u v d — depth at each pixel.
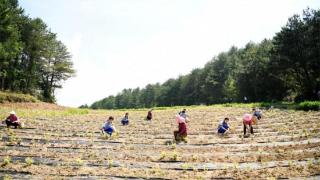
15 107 44.50
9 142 18.39
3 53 45.88
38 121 27.97
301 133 21.19
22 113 34.97
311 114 30.58
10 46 49.22
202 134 22.94
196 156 16.09
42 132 22.20
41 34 71.62
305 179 12.19
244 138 20.72
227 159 15.50
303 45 52.47
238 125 26.80
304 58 51.62
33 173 13.30
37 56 73.19
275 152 16.53
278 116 30.80
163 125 27.80
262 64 63.25
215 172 13.60
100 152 16.91
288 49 53.53
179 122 20.16
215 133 23.16
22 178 12.67
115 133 22.50
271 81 61.47
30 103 49.47
